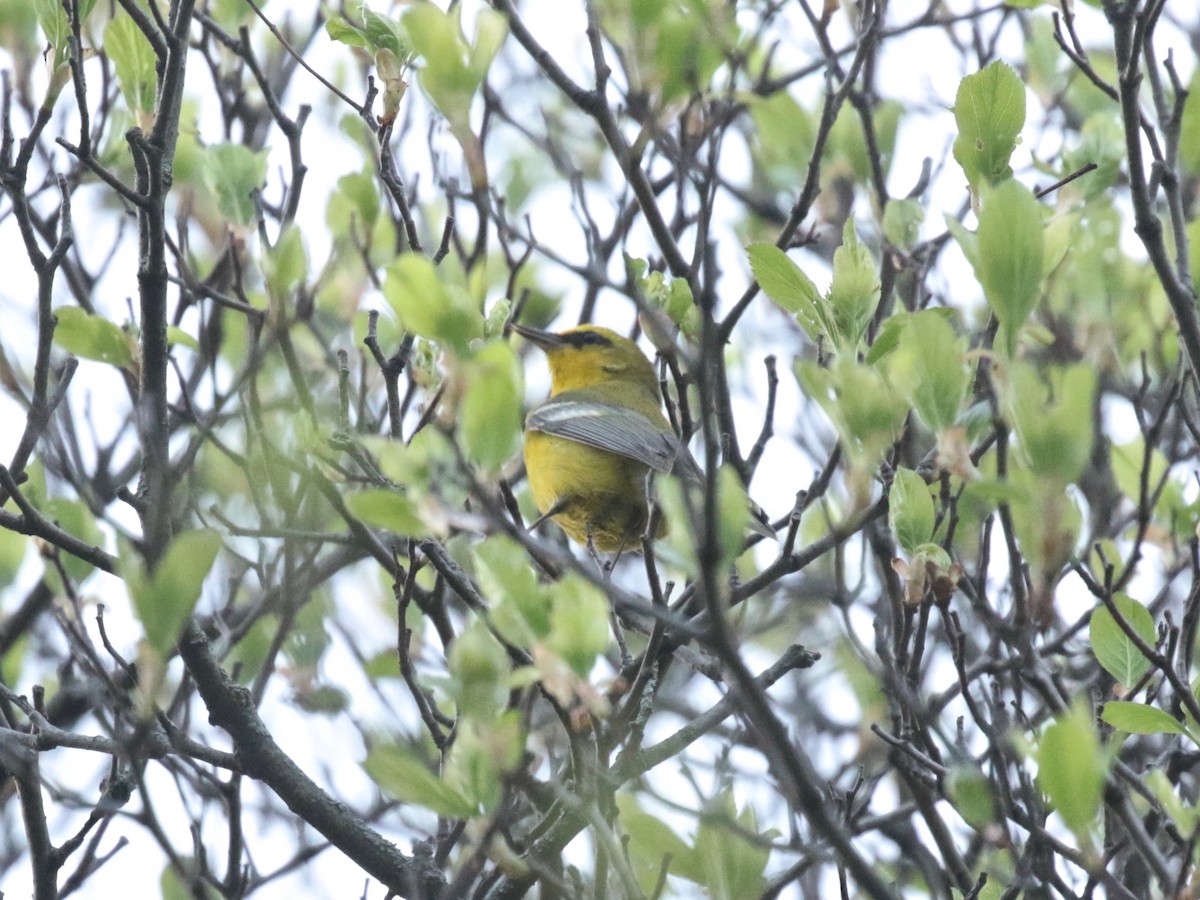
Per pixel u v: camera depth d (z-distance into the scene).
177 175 13.77
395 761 7.02
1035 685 8.53
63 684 13.30
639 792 7.52
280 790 10.39
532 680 7.26
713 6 9.38
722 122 11.30
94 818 9.97
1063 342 13.45
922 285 12.56
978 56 14.64
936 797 10.15
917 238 12.67
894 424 7.59
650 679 9.10
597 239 12.07
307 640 12.24
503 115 13.87
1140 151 9.41
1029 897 8.58
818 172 11.12
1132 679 9.41
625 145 10.33
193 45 14.01
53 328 10.88
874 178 13.39
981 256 7.23
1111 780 8.60
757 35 11.54
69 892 10.70
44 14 10.37
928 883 10.20
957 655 8.80
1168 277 9.58
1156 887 9.66
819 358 10.00
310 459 9.83
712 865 7.25
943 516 8.80
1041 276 7.18
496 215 13.05
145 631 6.87
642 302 6.71
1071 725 6.98
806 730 14.24
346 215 14.09
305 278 12.71
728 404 10.80
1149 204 9.49
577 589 6.93
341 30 9.98
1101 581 12.58
